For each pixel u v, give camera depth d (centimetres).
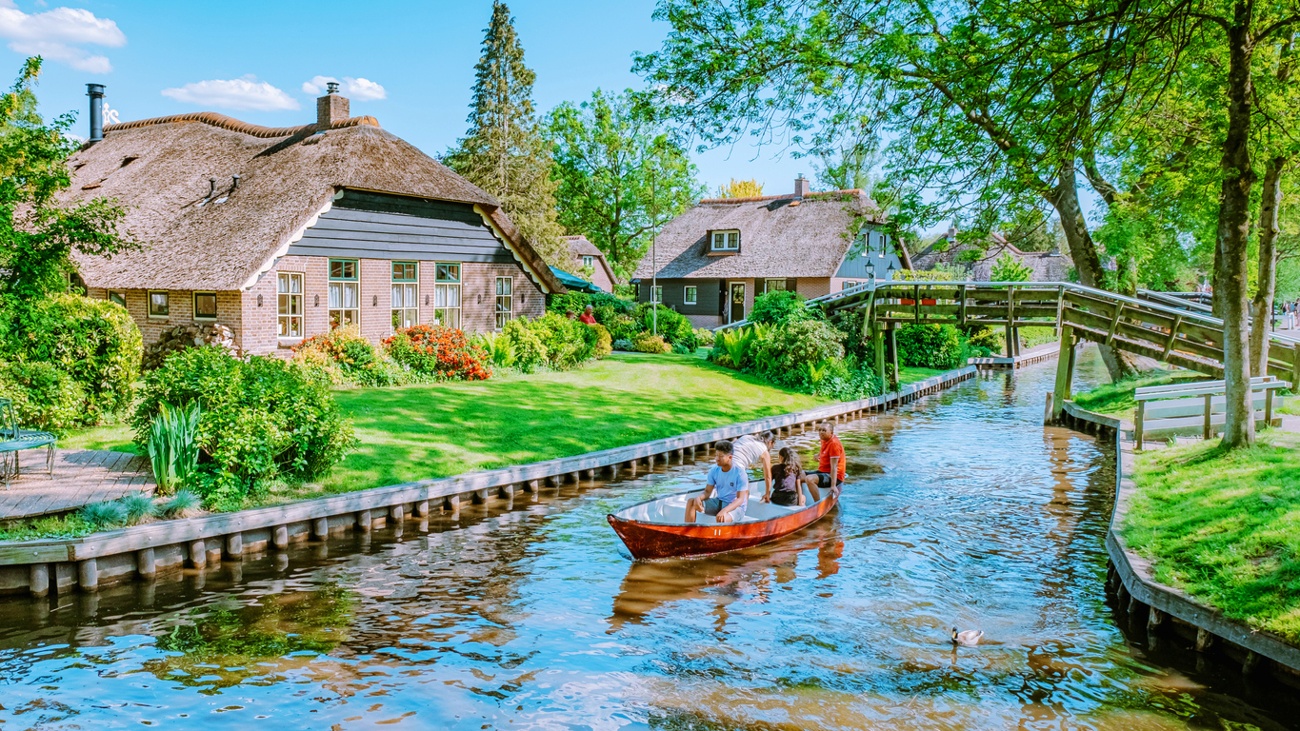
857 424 2288
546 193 5206
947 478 1602
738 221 4859
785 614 926
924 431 2166
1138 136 1627
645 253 6072
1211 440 1404
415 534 1195
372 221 2269
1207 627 780
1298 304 6431
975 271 5741
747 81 1538
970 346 4106
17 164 1463
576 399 1991
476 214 2566
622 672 779
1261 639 729
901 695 735
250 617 895
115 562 979
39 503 1013
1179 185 1736
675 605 950
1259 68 1334
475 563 1082
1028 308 2345
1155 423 1580
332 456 1241
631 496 1429
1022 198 1313
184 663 783
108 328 1420
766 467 1239
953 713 703
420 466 1361
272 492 1171
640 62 1656
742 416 2097
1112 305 2167
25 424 1284
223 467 1116
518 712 702
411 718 689
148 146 2830
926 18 1326
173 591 963
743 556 1130
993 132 1155
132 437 1358
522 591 988
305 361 1858
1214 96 1248
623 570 1066
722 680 765
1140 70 1108
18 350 1312
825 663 801
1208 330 2023
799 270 4406
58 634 842
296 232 2056
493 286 2647
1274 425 1423
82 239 1451
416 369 2033
